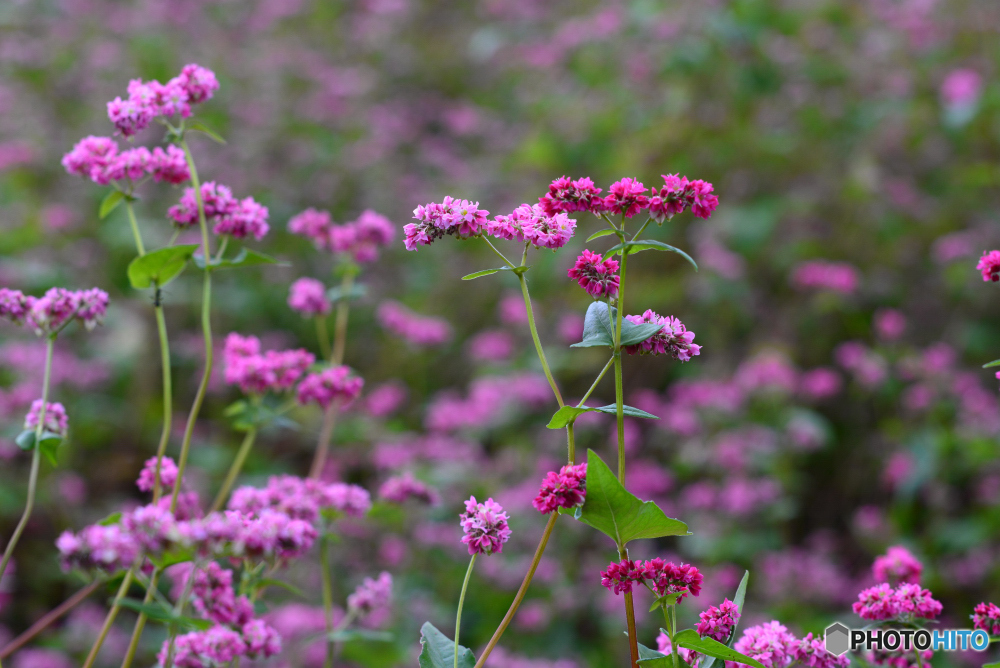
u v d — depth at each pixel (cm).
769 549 159
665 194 83
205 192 93
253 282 209
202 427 183
